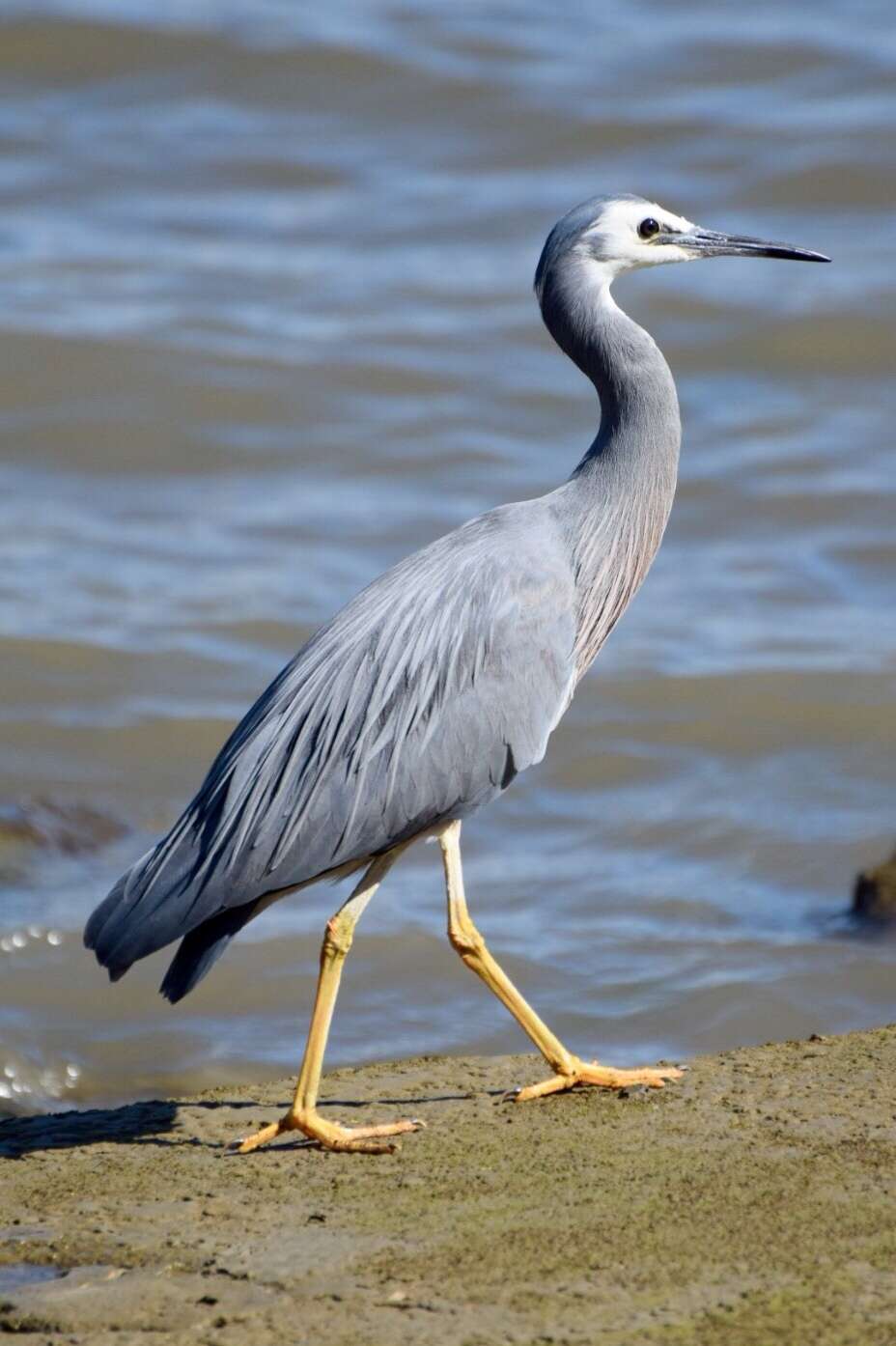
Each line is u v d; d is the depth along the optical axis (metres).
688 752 15.93
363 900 8.59
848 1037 9.60
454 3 33.44
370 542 20.12
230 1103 9.20
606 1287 6.61
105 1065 11.05
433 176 29.17
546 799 15.23
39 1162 8.30
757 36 32.47
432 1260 6.91
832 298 25.44
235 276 26.23
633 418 9.37
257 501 21.23
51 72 31.11
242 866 8.38
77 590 18.80
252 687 17.12
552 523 9.30
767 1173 7.58
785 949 12.50
